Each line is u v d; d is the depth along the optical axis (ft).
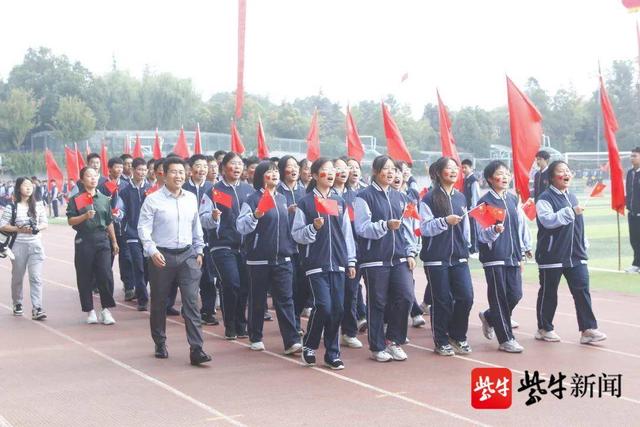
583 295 28.32
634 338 29.37
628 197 46.91
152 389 22.63
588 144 172.24
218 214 28.53
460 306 26.76
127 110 206.90
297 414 20.03
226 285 29.25
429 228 26.13
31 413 20.40
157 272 25.96
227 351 27.78
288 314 26.94
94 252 32.55
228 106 199.21
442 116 38.11
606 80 172.55
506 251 27.37
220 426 19.12
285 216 26.91
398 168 32.78
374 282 25.67
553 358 26.16
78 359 26.55
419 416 19.79
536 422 19.30
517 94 32.01
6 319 34.45
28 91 203.62
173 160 26.00
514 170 32.22
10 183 111.55
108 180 37.99
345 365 25.48
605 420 19.43
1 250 34.01
